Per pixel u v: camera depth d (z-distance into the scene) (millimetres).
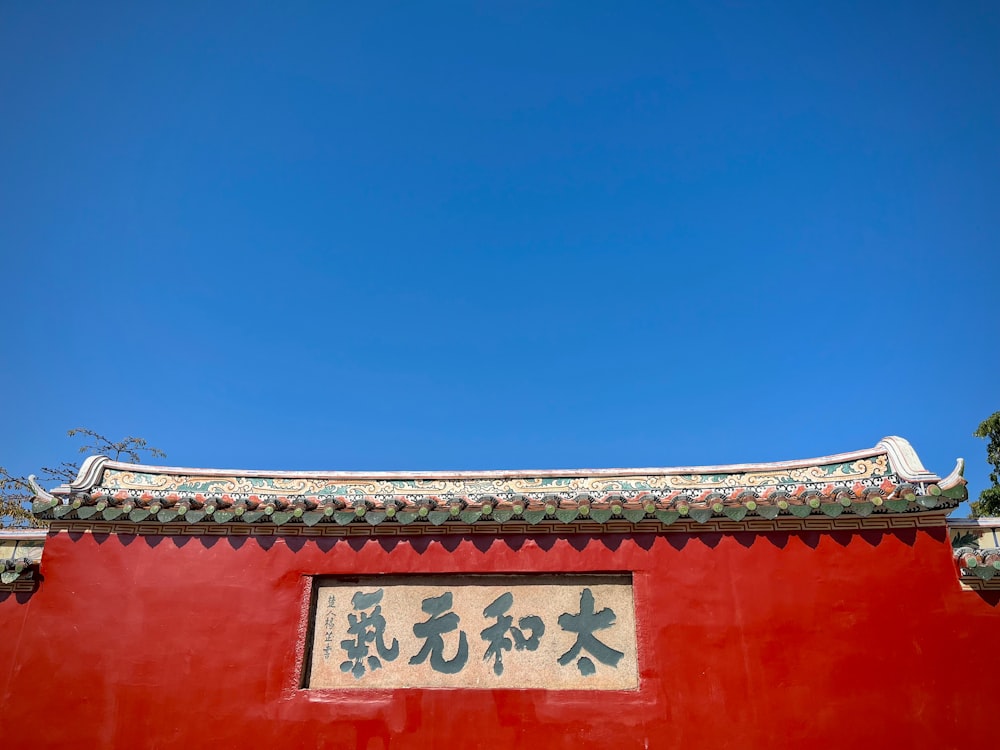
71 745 9969
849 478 10945
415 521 10625
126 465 11984
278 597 10547
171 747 9914
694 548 10281
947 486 9781
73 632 10453
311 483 12047
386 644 10305
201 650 10320
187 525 10906
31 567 10594
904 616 9617
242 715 10000
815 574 9953
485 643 10195
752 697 9547
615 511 10297
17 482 25375
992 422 22141
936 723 9188
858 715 9328
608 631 10117
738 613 9914
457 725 9773
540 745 9609
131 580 10695
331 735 9852
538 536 10547
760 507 10086
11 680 10250
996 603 9539
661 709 9617
